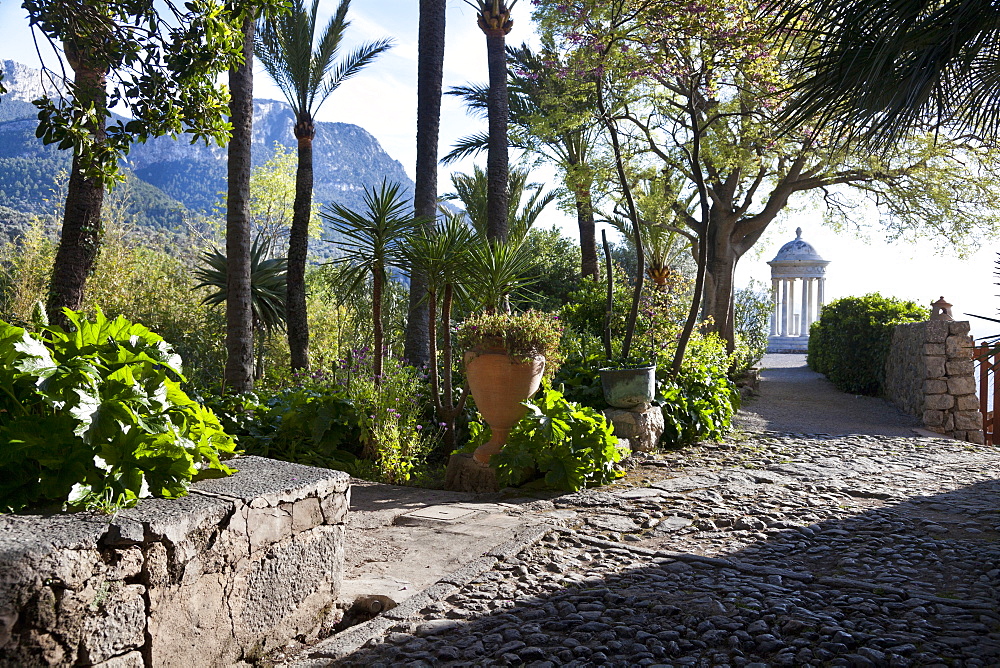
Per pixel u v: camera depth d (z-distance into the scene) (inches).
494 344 225.3
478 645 104.3
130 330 103.3
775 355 904.3
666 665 97.0
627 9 313.9
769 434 352.8
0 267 606.2
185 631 85.4
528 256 269.0
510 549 154.9
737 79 353.1
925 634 106.3
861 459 284.2
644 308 453.7
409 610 118.3
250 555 95.7
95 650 75.0
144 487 89.4
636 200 597.9
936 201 549.0
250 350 354.9
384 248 267.6
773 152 508.7
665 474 249.6
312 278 743.1
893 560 149.4
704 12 297.0
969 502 204.2
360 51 499.5
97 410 86.1
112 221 642.2
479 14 415.8
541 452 218.7
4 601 67.4
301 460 251.0
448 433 275.9
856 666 95.3
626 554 154.6
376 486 231.3
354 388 266.8
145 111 186.4
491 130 418.0
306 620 106.8
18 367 83.9
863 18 122.8
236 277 350.9
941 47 116.7
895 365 471.2
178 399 101.3
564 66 370.3
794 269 1034.1
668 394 313.4
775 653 100.4
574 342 362.3
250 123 355.3
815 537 168.4
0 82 183.2
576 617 115.2
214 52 187.6
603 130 567.2
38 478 83.7
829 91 133.3
